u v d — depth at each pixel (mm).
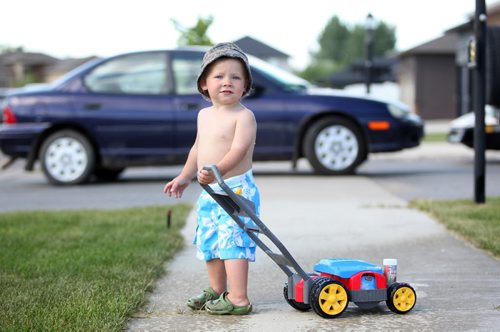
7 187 10328
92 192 9398
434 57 38500
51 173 10227
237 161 3658
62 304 3787
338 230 6207
